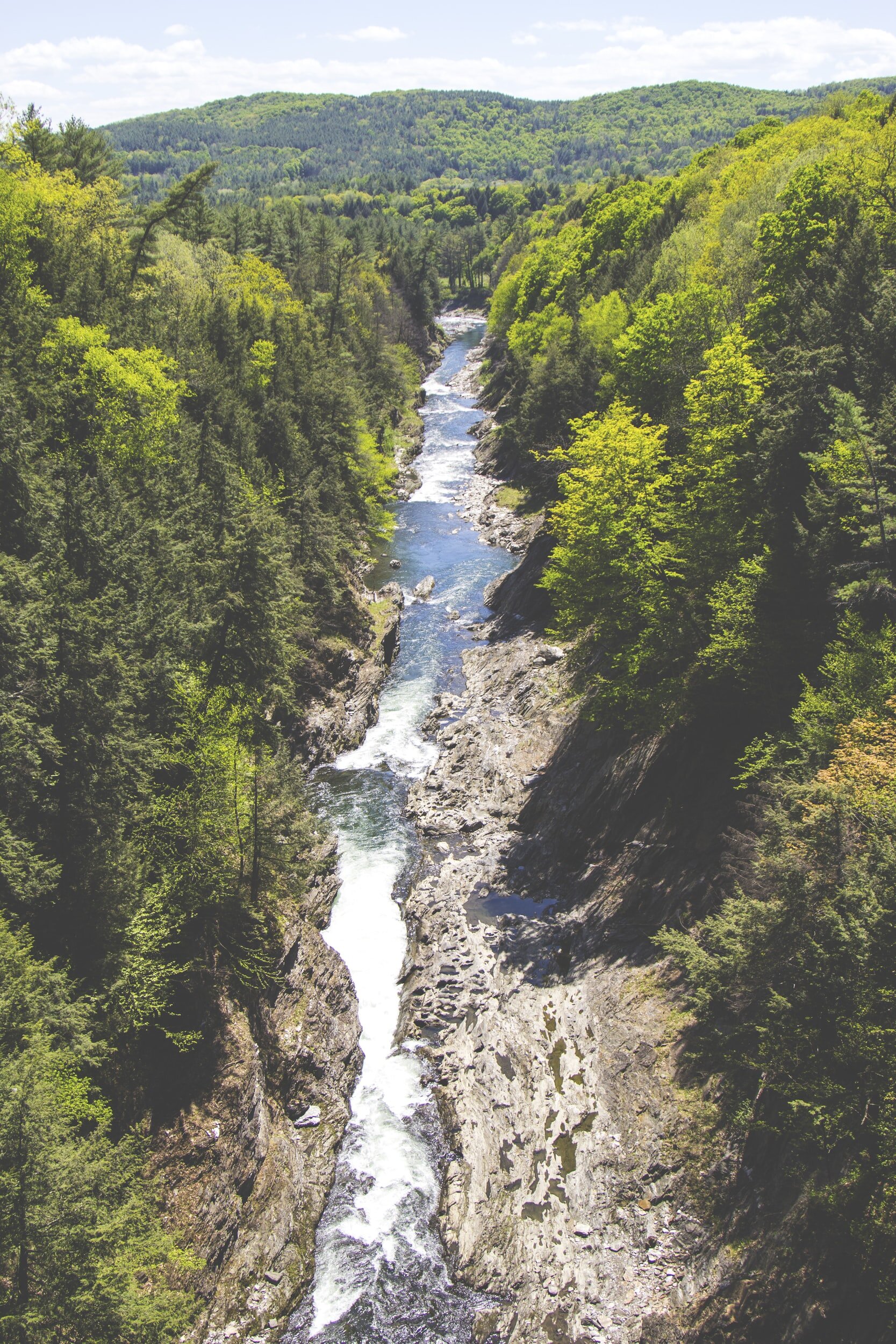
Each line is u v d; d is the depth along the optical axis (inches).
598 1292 906.1
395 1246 1000.2
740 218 2519.7
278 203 7303.2
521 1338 893.8
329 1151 1102.4
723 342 1455.5
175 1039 1010.1
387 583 2694.4
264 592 1435.8
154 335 2069.4
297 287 4156.0
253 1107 1054.4
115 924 960.3
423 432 4466.0
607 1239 950.4
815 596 1198.9
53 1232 642.2
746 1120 860.0
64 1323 638.5
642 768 1503.4
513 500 3353.8
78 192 2305.6
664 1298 876.0
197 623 1331.2
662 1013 1164.5
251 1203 1001.5
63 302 1843.0
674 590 1446.9
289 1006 1224.2
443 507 3462.1
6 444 1087.0
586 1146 1052.5
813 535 1173.1
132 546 1269.7
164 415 1670.8
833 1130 710.5
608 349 3036.4
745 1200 894.4
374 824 1723.7
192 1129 990.4
